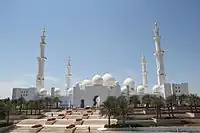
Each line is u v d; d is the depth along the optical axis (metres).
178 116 70.75
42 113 91.56
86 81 131.88
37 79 125.62
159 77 116.62
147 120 63.41
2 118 60.59
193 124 58.28
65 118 78.12
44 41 128.38
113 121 66.75
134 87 135.25
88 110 95.81
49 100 110.69
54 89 135.00
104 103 58.78
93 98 120.12
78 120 68.31
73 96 123.00
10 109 63.47
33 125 64.31
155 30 119.88
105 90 120.62
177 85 115.06
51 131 56.12
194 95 82.19
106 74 130.25
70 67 148.75
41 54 126.81
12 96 126.31
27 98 124.81
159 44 117.94
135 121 62.59
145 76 137.62
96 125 62.75
